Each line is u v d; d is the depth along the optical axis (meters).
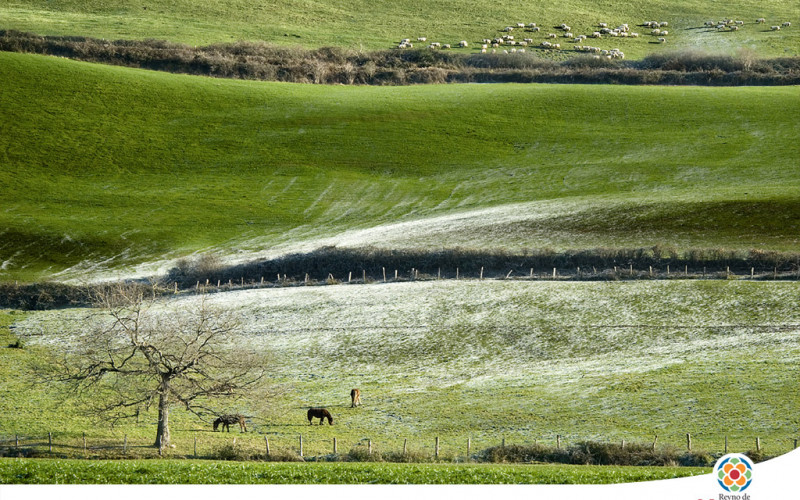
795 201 123.88
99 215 136.38
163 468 45.38
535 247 109.62
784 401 61.50
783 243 106.06
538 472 45.66
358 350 82.19
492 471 45.75
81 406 68.00
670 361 73.19
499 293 96.06
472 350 80.81
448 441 57.97
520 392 68.31
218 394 59.09
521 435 58.50
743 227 114.50
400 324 88.44
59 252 121.56
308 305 96.19
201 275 108.75
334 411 65.88
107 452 55.19
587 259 103.19
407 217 134.25
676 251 102.56
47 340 87.75
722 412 60.41
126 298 67.44
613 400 64.69
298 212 139.12
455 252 107.06
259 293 102.56
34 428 61.53
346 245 116.88
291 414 65.50
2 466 45.47
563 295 93.75
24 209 137.62
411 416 63.97
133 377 65.94
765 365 69.56
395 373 75.94
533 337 82.88
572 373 72.50
